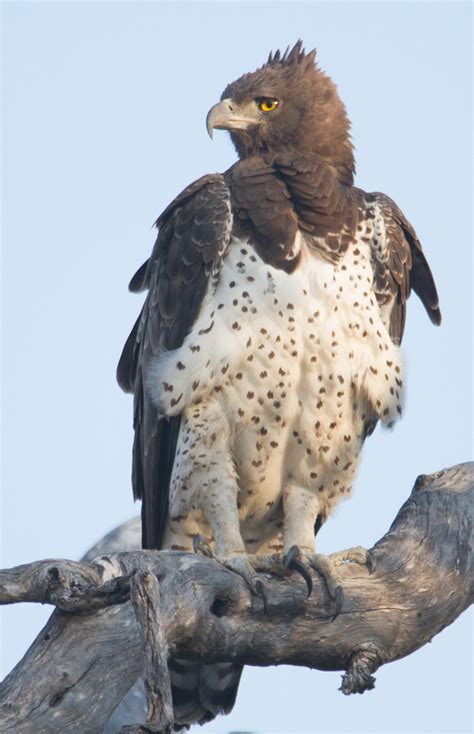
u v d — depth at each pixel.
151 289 25.28
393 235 24.12
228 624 18.91
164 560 18.41
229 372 22.61
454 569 20.38
